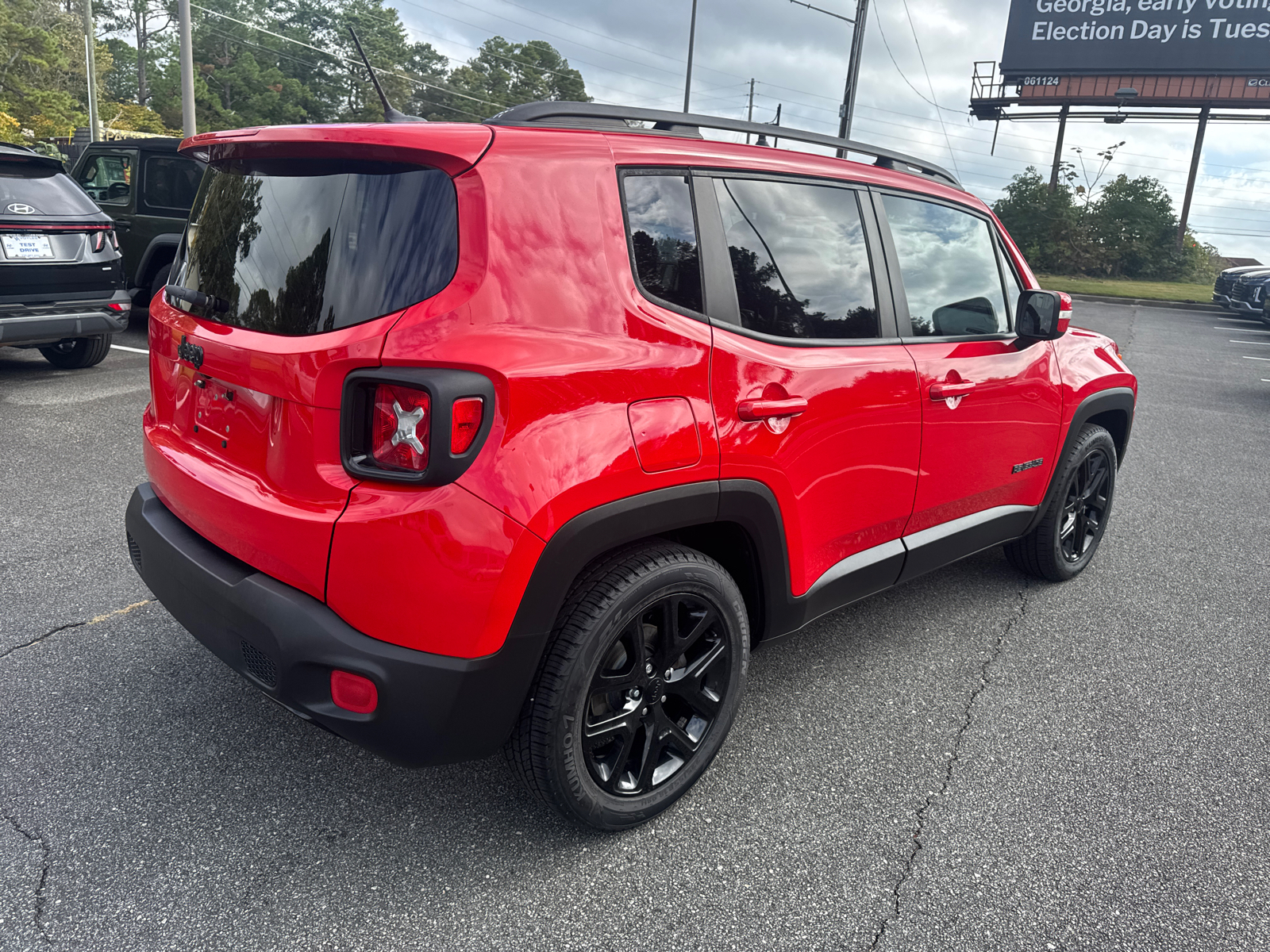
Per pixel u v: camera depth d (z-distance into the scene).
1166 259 31.33
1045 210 31.91
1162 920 2.02
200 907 1.93
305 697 1.85
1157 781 2.56
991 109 33.53
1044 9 31.59
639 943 1.89
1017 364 3.26
